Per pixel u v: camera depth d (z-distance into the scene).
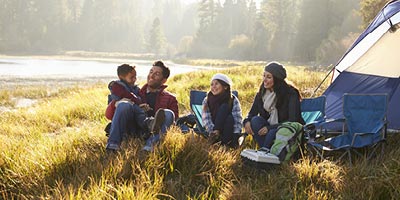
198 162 3.93
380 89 5.89
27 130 6.57
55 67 37.00
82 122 8.12
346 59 6.27
